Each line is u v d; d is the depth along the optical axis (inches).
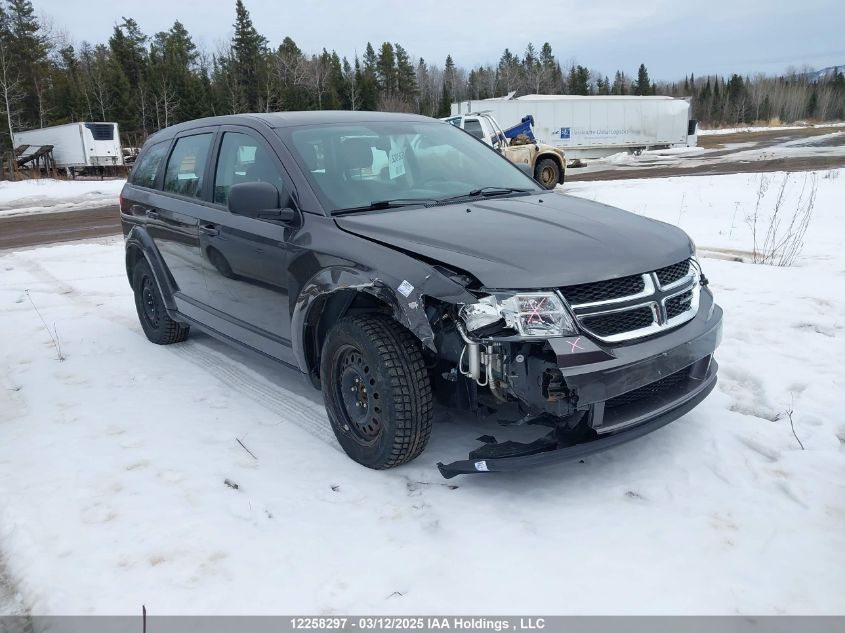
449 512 115.0
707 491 118.9
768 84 4921.3
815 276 266.4
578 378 106.4
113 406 167.9
